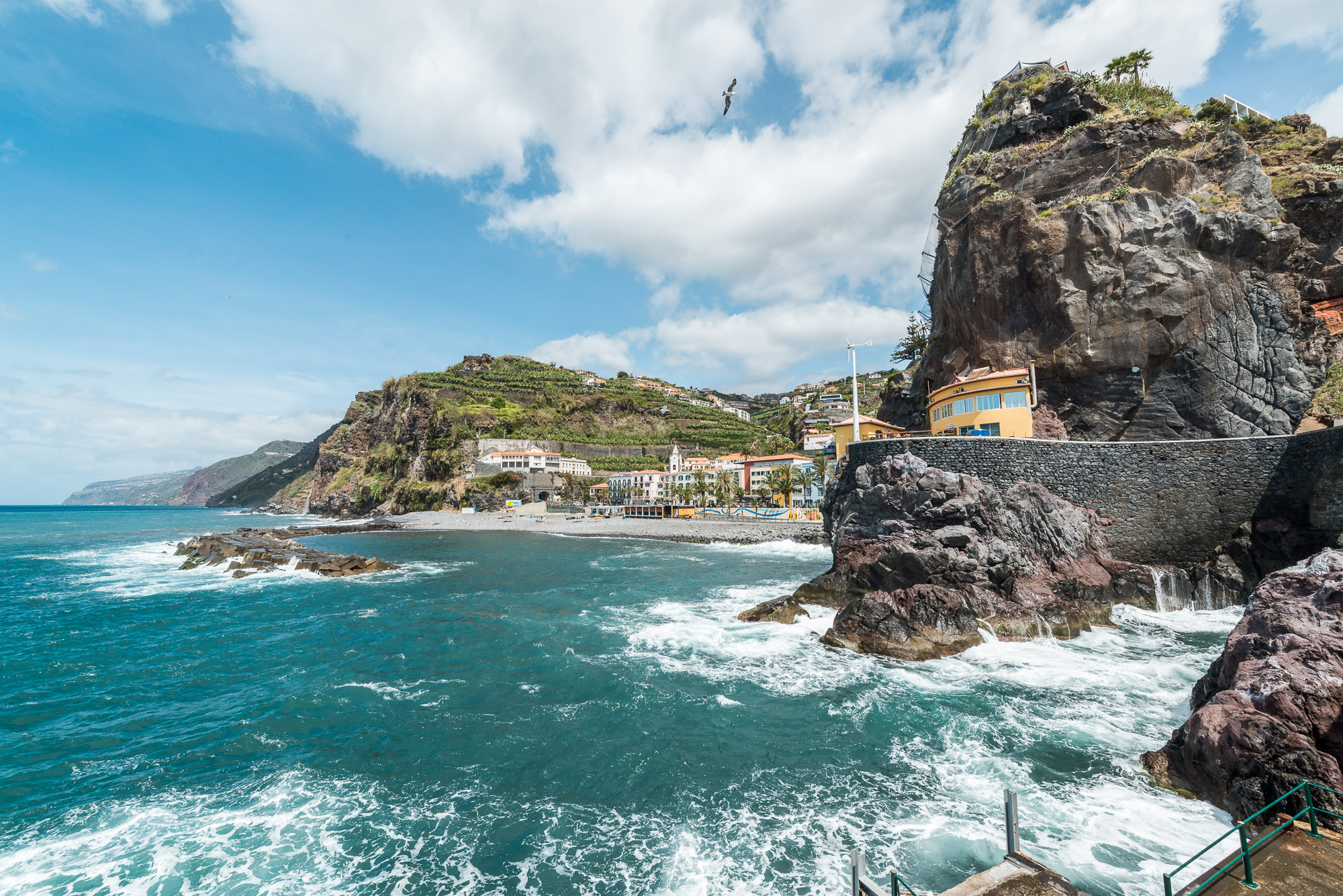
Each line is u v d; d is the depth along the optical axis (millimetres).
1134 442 33062
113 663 28344
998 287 47688
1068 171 52062
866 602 28734
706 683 24016
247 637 33188
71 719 21406
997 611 28031
